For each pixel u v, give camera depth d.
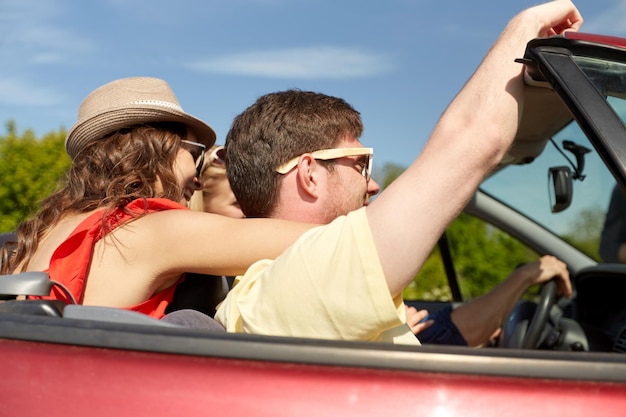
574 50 1.58
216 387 1.29
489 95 1.54
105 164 2.18
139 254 2.02
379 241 1.41
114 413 1.30
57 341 1.39
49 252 2.06
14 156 8.68
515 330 3.32
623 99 1.57
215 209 3.03
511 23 1.67
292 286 1.45
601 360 1.26
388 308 1.41
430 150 1.48
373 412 1.24
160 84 2.39
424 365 1.25
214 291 2.18
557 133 2.96
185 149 2.33
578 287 3.50
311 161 2.02
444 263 4.08
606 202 3.37
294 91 2.11
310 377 1.28
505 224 3.68
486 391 1.24
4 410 1.36
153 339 1.34
